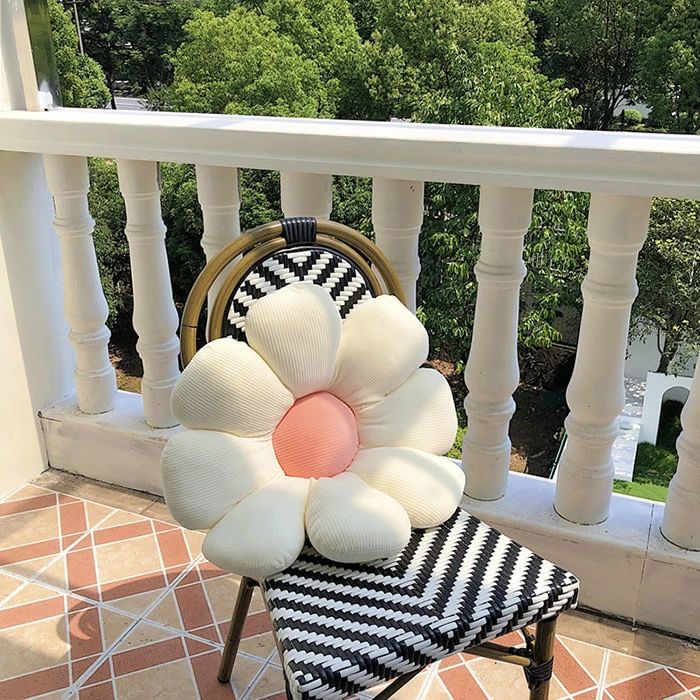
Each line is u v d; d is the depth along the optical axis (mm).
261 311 984
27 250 1746
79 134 1473
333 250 1098
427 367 1143
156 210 1581
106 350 1805
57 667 1318
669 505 1328
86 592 1497
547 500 1470
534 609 898
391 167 1247
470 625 860
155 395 1722
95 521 1717
